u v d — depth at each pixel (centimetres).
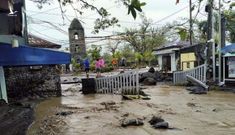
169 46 3259
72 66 4794
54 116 1148
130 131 913
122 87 1809
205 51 2255
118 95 1803
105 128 953
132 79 1767
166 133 888
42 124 1006
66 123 1027
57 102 1548
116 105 1405
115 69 4638
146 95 1738
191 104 1405
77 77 3412
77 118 1110
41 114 1187
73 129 945
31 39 2886
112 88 1884
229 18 907
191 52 2619
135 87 1758
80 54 5006
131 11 319
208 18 1992
